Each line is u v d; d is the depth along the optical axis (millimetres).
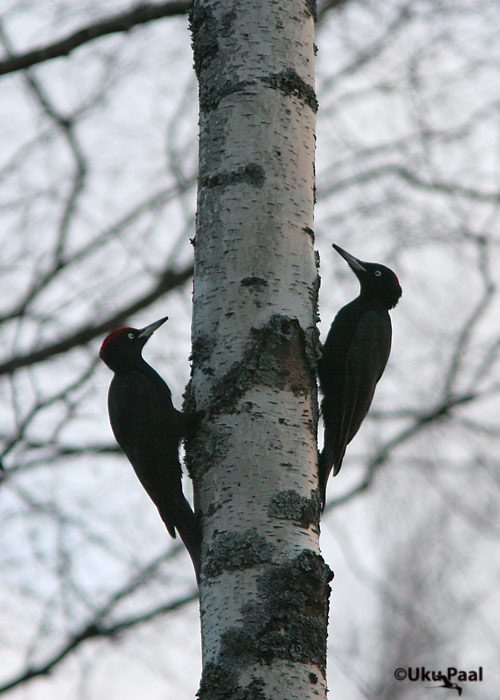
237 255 7746
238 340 7551
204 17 8477
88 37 12922
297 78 8289
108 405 10539
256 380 7418
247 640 6531
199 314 7793
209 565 6945
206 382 7574
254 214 7824
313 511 7172
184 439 7574
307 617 6688
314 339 7820
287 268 7789
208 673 6598
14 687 13586
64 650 13766
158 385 10664
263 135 8023
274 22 8336
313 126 8375
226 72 8211
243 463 7168
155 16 13172
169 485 9617
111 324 14391
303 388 7559
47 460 14617
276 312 7629
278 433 7289
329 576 6961
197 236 8039
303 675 6484
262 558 6816
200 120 8344
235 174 7922
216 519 7070
